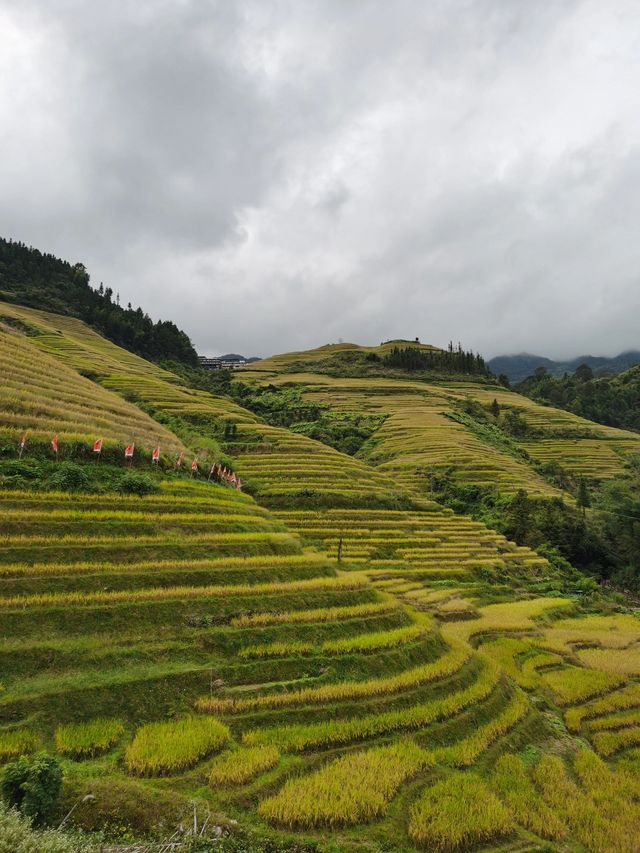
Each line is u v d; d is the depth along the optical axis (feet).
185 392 366.63
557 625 167.32
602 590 235.40
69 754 63.00
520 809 70.23
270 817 60.34
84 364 354.74
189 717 73.67
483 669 105.40
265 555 122.93
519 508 273.95
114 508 119.65
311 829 60.39
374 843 59.82
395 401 516.73
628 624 174.40
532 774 79.77
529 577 219.61
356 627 103.86
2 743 61.62
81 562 96.12
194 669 81.41
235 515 138.82
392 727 80.07
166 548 109.70
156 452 150.92
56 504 112.37
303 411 466.70
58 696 69.82
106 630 83.25
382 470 343.46
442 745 80.33
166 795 58.49
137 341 593.83
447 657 104.01
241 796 62.39
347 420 450.71
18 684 70.44
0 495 108.37
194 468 165.89
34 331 417.49
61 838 48.08
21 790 52.80
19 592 84.89
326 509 227.20
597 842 66.90
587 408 646.33
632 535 282.56
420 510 255.91
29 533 99.19
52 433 138.62
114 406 202.80
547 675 121.19
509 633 148.05
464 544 227.81
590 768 83.97
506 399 604.90
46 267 645.51
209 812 57.72
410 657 100.12
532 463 409.90
